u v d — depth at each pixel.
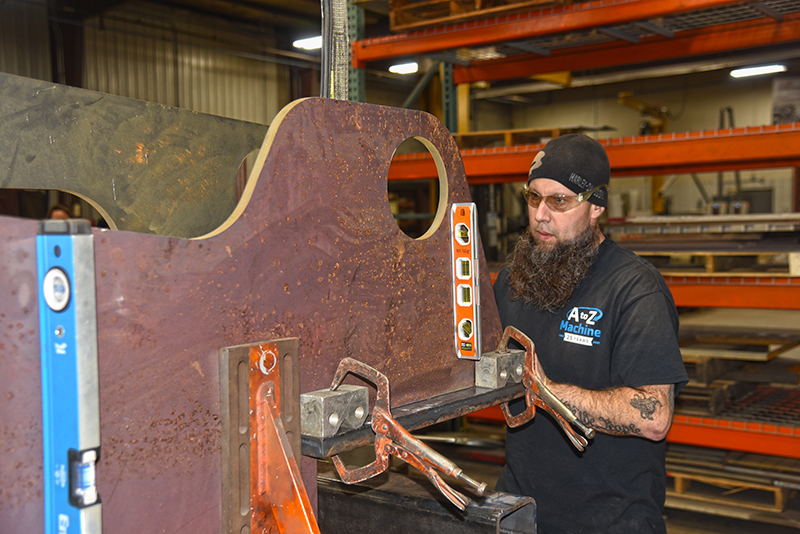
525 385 1.09
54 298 0.54
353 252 0.82
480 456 3.75
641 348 1.32
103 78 7.06
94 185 1.10
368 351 0.85
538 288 1.48
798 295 2.80
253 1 7.90
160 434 0.62
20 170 1.00
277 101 9.02
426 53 3.76
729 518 3.21
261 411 0.69
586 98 13.30
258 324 0.71
